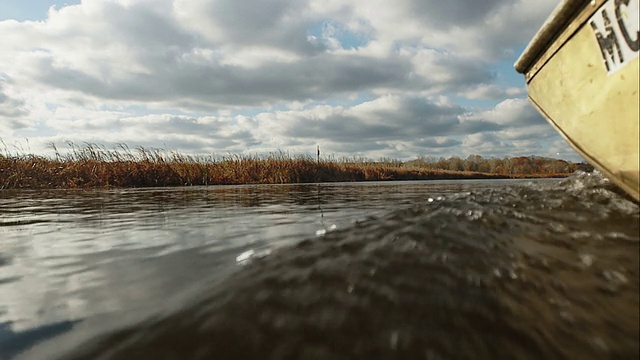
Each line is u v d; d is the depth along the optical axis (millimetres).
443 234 1767
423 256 1522
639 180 1648
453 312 1096
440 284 1272
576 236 1542
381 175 20469
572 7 1888
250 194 7988
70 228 3438
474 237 1691
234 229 3248
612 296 1104
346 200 6148
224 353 966
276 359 927
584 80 1931
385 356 917
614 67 1686
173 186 12516
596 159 1956
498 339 966
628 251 1341
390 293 1229
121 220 3934
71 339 1173
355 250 1659
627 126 1655
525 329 1000
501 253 1482
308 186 12047
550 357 892
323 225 3377
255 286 1354
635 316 1005
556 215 1846
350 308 1146
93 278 1863
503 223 1837
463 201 2400
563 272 1273
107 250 2506
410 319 1070
